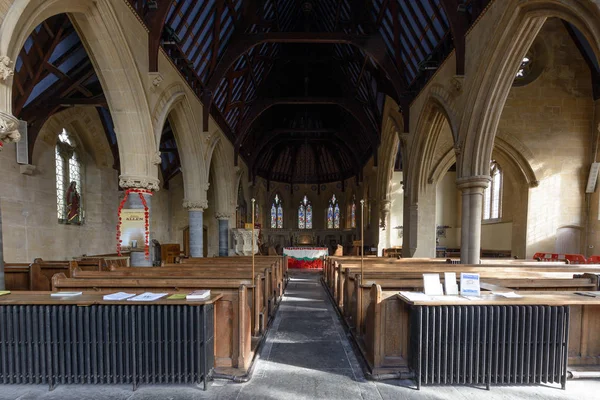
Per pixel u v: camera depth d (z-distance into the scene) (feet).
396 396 10.68
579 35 35.65
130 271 19.03
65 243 37.37
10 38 12.10
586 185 36.70
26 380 10.98
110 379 11.07
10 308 10.88
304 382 11.62
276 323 19.24
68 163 38.73
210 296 11.63
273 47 47.06
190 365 11.07
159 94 24.81
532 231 37.19
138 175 22.21
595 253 35.91
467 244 24.62
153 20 23.29
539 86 36.99
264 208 87.71
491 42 20.35
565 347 11.10
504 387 11.25
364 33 38.17
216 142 40.93
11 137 12.91
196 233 34.99
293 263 52.47
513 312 11.12
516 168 38.40
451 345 11.02
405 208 38.88
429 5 26.78
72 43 24.72
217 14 30.42
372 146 55.52
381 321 12.10
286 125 76.13
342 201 89.66
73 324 10.91
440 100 27.55
